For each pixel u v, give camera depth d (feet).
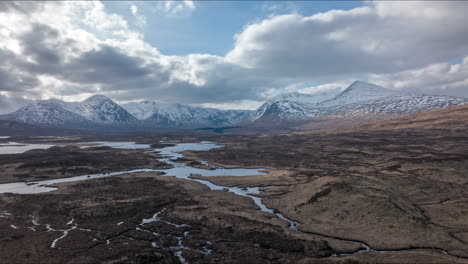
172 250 219.41
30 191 410.52
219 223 270.46
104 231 254.68
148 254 202.39
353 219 265.13
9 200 350.64
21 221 280.92
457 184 341.21
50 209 318.86
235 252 212.84
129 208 318.65
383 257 197.77
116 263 191.11
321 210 290.56
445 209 276.41
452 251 205.98
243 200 360.28
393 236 232.32
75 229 261.65
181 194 389.39
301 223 275.18
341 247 218.79
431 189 326.24
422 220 252.21
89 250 216.74
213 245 228.02
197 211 309.42
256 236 238.48
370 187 312.29
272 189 408.26
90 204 335.47
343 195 305.94
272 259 202.08
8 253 209.36
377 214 263.90
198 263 197.98
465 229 237.45
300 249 215.92
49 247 221.66
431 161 432.66
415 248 214.69
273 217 292.61
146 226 269.64
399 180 349.41
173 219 286.66
